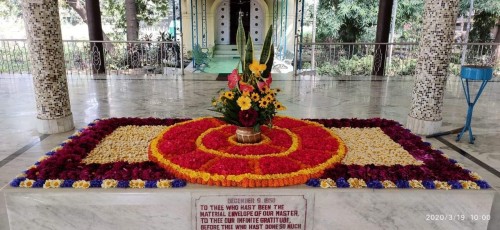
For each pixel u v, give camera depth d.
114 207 2.38
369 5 14.46
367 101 6.02
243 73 2.91
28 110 5.18
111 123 3.87
